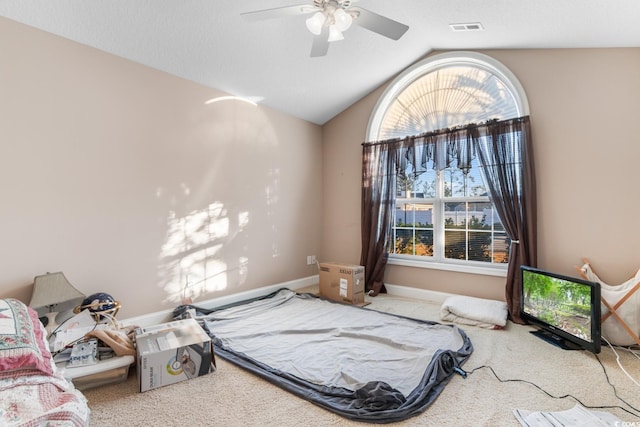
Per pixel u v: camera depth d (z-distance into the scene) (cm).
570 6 210
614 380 184
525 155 287
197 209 312
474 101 339
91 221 244
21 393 110
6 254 207
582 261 268
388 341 236
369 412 153
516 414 153
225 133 337
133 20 229
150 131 278
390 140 376
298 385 181
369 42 310
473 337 250
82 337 194
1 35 206
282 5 241
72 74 235
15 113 211
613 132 256
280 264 398
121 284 260
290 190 411
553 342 237
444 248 361
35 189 219
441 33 298
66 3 206
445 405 162
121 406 163
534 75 292
